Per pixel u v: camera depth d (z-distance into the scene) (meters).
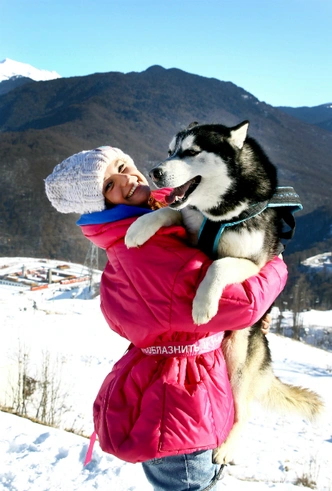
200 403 2.26
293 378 19.39
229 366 3.42
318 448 10.48
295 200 3.29
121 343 20.69
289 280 66.31
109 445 2.33
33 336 19.78
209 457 2.37
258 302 2.41
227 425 2.37
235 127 3.30
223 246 3.18
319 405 4.08
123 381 2.47
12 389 10.50
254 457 9.56
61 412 10.28
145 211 2.73
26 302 30.97
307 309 47.91
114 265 2.52
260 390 3.80
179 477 2.32
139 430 2.25
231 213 3.13
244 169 3.21
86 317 25.77
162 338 2.41
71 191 2.66
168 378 2.31
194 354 2.39
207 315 2.31
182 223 3.39
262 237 3.19
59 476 5.06
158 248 2.41
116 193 2.63
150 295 2.34
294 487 5.85
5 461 5.36
